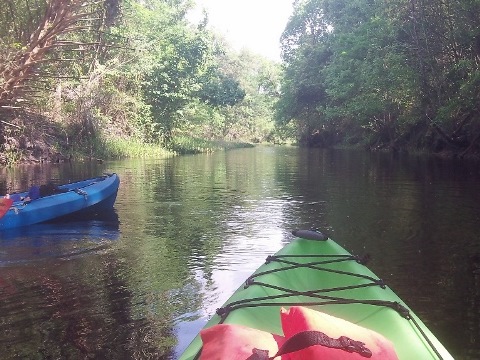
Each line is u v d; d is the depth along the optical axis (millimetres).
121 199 10711
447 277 5379
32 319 4430
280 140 57750
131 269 5777
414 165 18359
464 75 20031
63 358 3773
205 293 5035
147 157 24922
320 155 27031
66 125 21953
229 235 7410
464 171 15750
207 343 2535
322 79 38219
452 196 10641
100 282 5359
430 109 22766
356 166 18609
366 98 26609
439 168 16922
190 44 30000
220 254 6414
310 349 2359
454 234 7254
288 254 4586
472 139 21547
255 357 2254
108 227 7918
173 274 5605
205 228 7859
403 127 27109
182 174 15977
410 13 21688
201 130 43156
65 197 8391
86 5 5633
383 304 3512
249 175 15680
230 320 3258
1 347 3941
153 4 34438
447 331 4094
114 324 4324
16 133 18719
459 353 3738
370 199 10492
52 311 4586
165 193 11609
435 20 20766
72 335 4133
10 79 5332
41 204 8094
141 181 14016
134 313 4547
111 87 24609
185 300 4848
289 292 3775
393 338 3121
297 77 40219
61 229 7723
